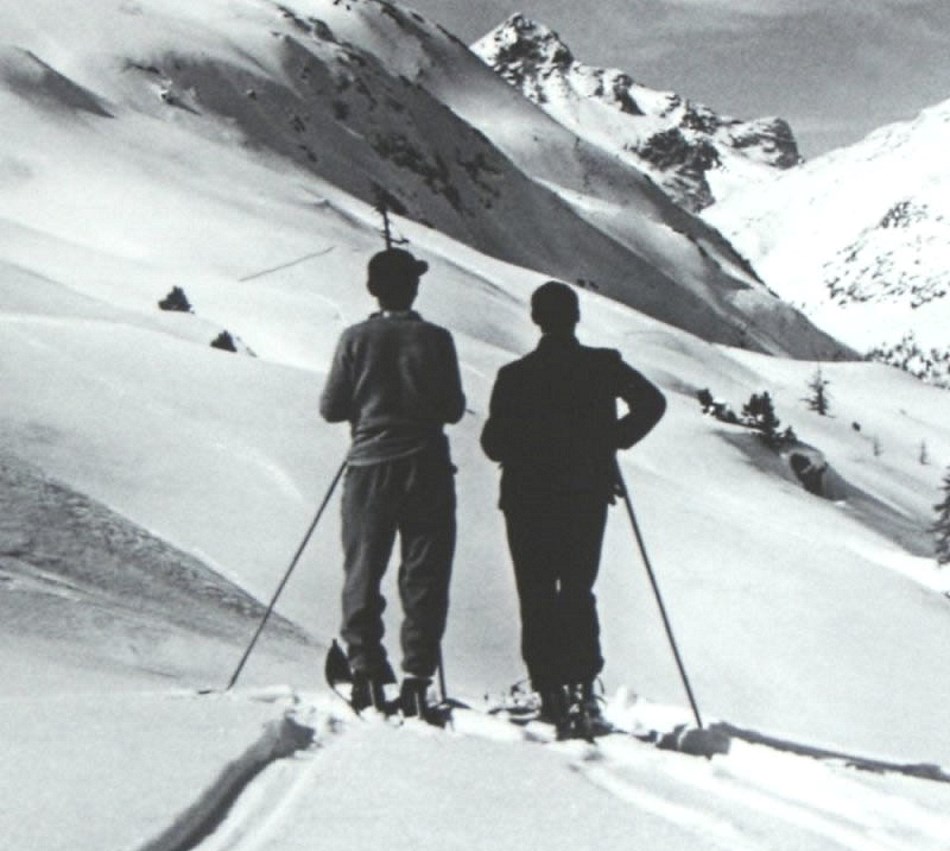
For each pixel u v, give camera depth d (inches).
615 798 193.0
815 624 1085.8
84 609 375.9
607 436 302.0
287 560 922.1
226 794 177.6
